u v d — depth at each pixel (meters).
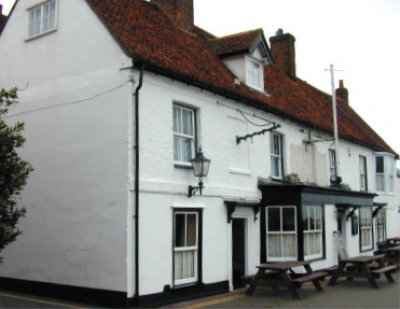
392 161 27.69
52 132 12.88
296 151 17.94
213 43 17.11
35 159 13.15
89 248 11.62
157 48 12.95
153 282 11.36
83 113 12.22
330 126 20.53
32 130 13.35
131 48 11.67
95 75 12.07
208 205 13.31
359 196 20.36
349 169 22.44
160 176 11.85
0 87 14.41
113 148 11.46
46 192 12.76
